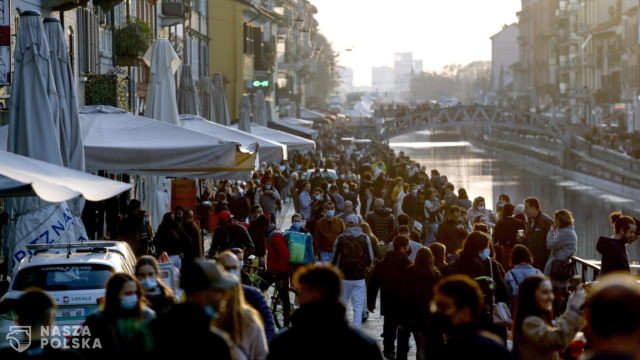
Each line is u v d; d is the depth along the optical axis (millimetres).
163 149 31328
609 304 10047
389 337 26469
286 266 32031
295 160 113500
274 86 175375
